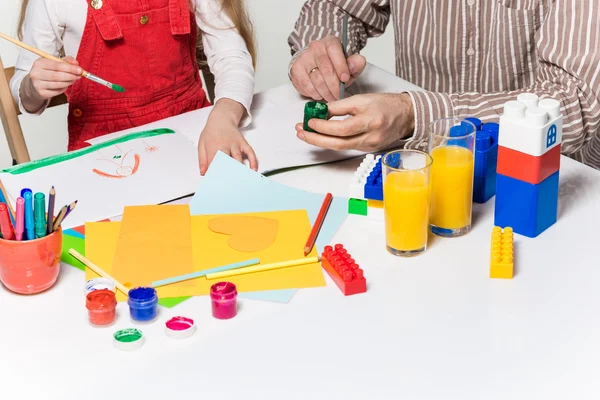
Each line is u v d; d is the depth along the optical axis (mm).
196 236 1024
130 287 925
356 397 767
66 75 1345
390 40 2996
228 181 1145
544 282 923
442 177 982
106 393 780
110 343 848
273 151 1248
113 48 1589
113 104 1623
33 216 894
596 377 785
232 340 847
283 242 1012
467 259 973
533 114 945
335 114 1167
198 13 1638
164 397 773
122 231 1029
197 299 913
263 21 2859
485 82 1576
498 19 1501
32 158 2523
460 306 888
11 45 2537
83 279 955
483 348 826
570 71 1205
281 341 843
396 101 1194
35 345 847
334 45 1398
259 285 933
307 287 931
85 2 1551
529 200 987
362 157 1232
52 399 775
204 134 1264
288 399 767
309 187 1148
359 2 1609
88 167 1188
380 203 1051
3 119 1507
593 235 1007
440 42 1567
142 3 1571
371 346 833
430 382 784
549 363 804
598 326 852
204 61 1731
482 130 1099
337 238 1023
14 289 918
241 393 775
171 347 839
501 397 764
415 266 962
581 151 1502
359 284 912
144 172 1179
